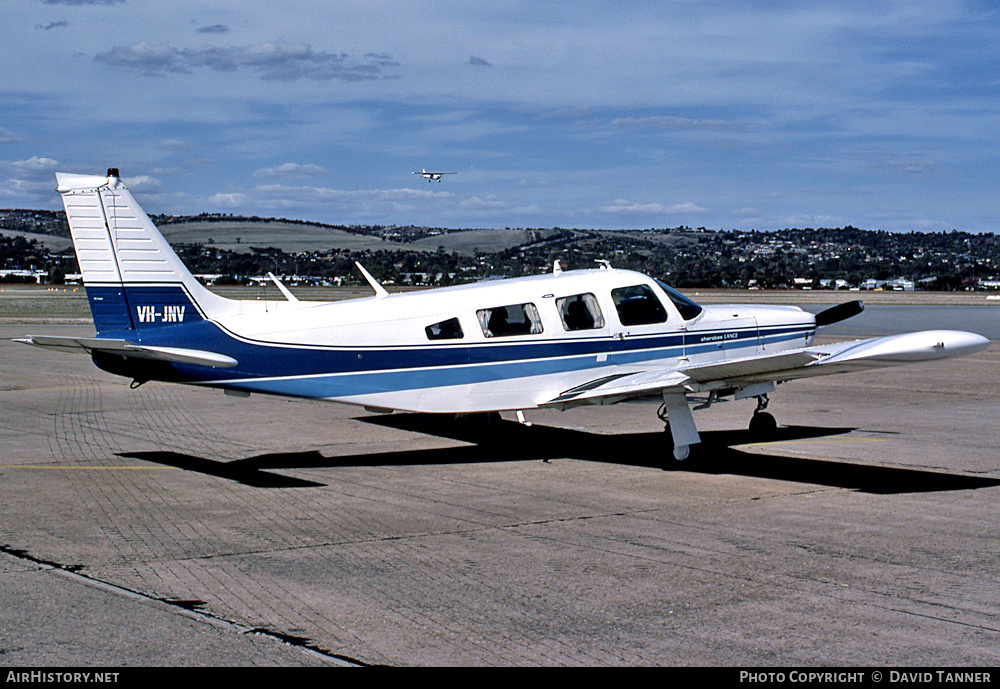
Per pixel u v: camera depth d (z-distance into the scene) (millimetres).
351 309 9977
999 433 12180
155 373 9680
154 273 9703
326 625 5223
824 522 7590
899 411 14352
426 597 5703
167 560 6496
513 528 7426
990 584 5949
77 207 9547
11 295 88312
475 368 10250
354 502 8398
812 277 154250
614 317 10844
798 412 14281
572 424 13250
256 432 12656
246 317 9844
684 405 10297
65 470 9953
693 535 7191
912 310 63219
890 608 5496
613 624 5250
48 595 5723
